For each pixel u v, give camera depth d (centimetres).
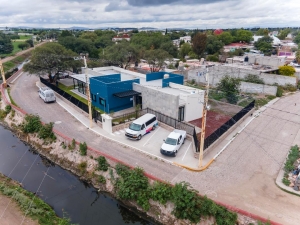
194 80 4897
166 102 2767
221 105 3462
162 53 5619
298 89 4344
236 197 1598
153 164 2012
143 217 1703
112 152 2205
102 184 1995
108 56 5553
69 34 9325
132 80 3228
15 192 1792
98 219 1706
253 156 2128
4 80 4369
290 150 2167
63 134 2542
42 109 3309
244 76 4478
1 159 2456
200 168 1922
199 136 2447
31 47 11025
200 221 1505
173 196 1578
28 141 2755
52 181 2116
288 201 1555
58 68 4247
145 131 2528
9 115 3316
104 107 3188
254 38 13338
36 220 1555
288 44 10569
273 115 3094
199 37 8662
